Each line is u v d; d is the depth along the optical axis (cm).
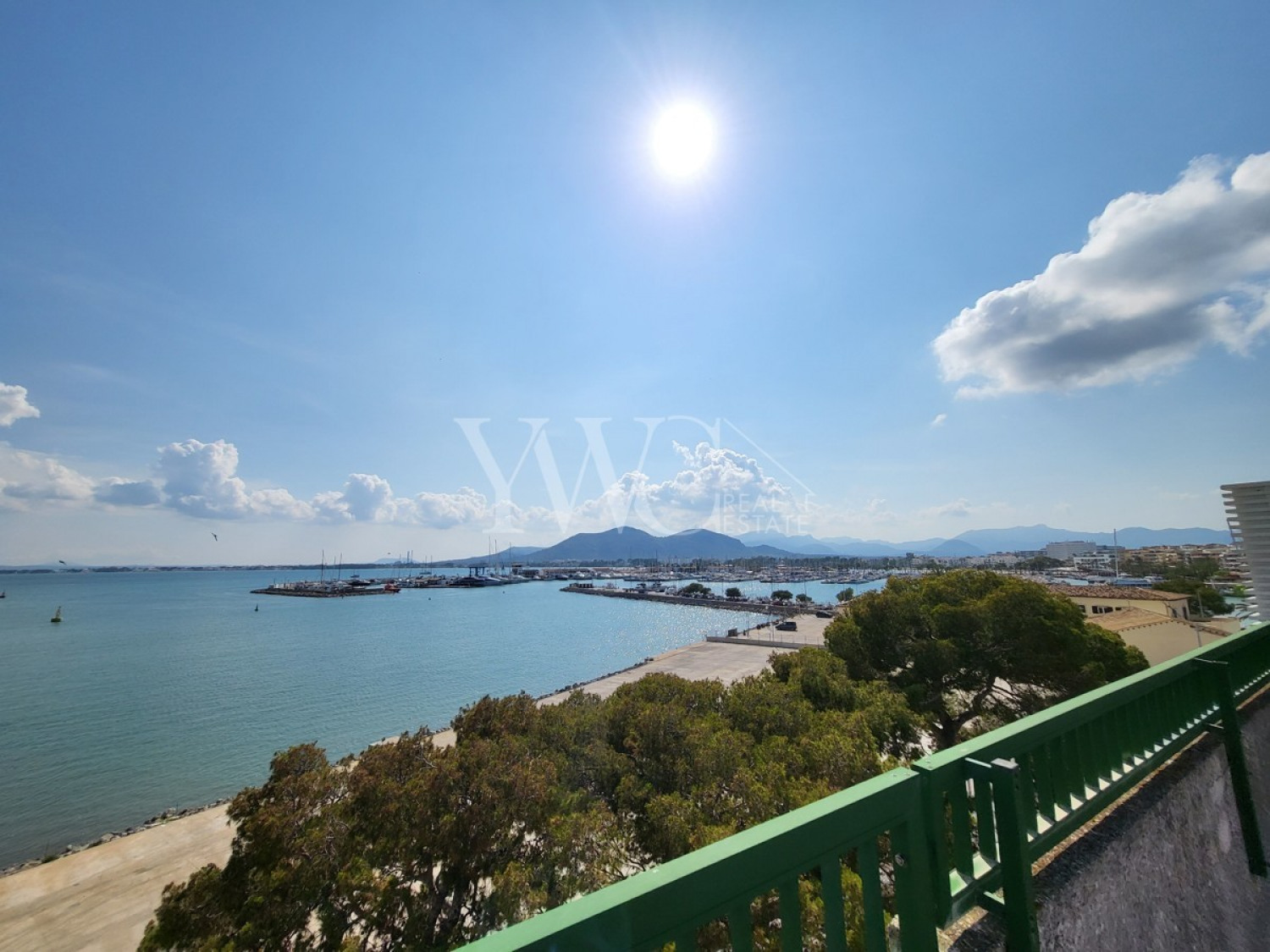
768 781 764
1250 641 447
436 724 3200
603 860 724
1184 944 255
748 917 118
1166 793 278
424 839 723
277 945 630
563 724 1058
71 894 1348
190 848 1608
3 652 5341
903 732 1135
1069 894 200
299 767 802
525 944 85
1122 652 1428
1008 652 1451
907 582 1761
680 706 1136
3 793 2248
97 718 3300
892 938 160
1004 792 178
